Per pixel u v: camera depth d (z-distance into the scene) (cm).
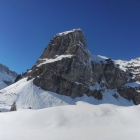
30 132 1839
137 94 11494
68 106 2683
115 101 10275
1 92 7869
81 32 10506
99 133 1789
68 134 1756
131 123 2178
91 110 2528
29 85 8094
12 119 2339
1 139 1570
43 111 2483
